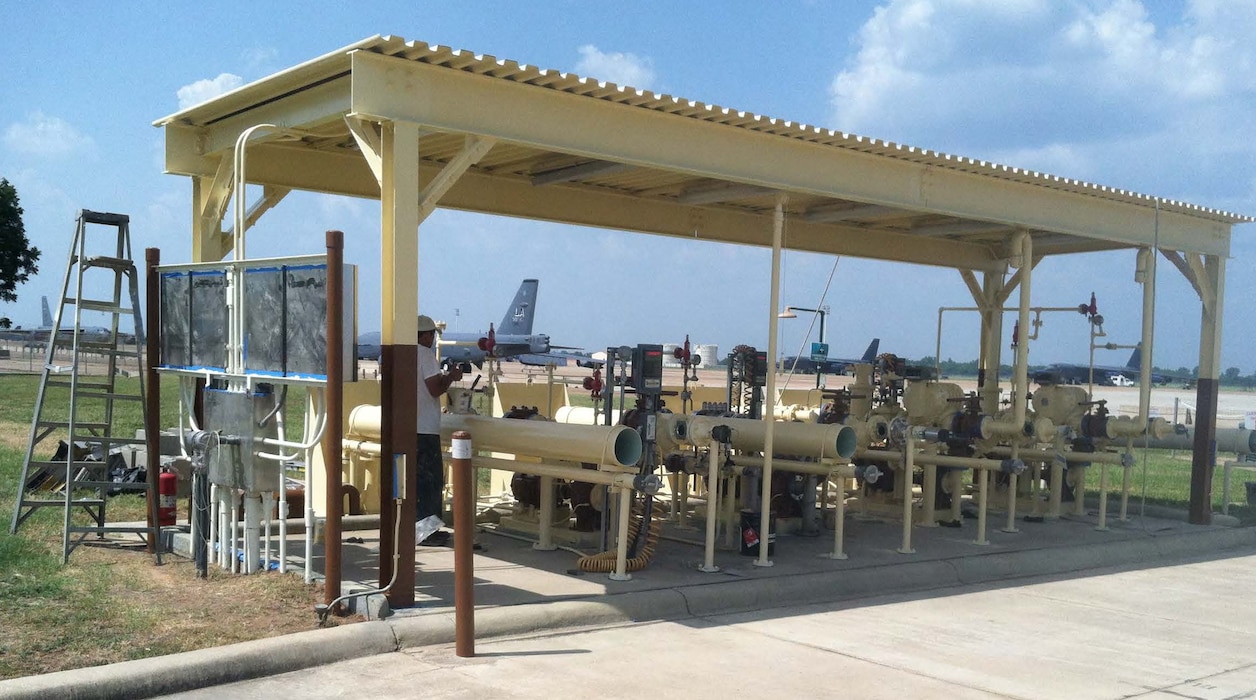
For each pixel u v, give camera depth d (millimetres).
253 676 5195
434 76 6344
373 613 6008
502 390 11719
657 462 8547
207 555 7543
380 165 6293
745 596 7438
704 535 9883
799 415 12602
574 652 5941
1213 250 11906
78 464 8211
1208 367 11953
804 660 5980
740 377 10289
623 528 7520
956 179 9398
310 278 6273
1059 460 11156
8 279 40250
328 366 6051
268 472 6977
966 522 11461
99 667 4852
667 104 7152
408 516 6289
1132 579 9180
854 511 12000
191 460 7324
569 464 8898
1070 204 10422
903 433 9461
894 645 6441
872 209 10055
